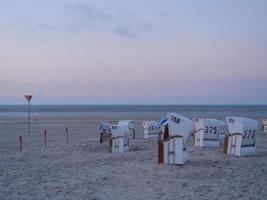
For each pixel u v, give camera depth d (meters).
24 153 21.06
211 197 10.94
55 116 79.31
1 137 31.25
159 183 12.90
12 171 15.53
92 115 86.25
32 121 55.91
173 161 16.53
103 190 11.98
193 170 15.23
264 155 19.80
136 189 12.06
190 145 24.81
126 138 21.98
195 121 24.36
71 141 27.64
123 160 18.00
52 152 21.44
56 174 14.77
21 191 12.00
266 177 13.78
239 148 19.22
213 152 20.95
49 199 10.99
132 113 104.06
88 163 17.33
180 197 10.98
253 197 10.90
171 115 16.66
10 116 79.38
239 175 14.18
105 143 25.86
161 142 16.77
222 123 27.27
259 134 33.78
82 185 12.73
